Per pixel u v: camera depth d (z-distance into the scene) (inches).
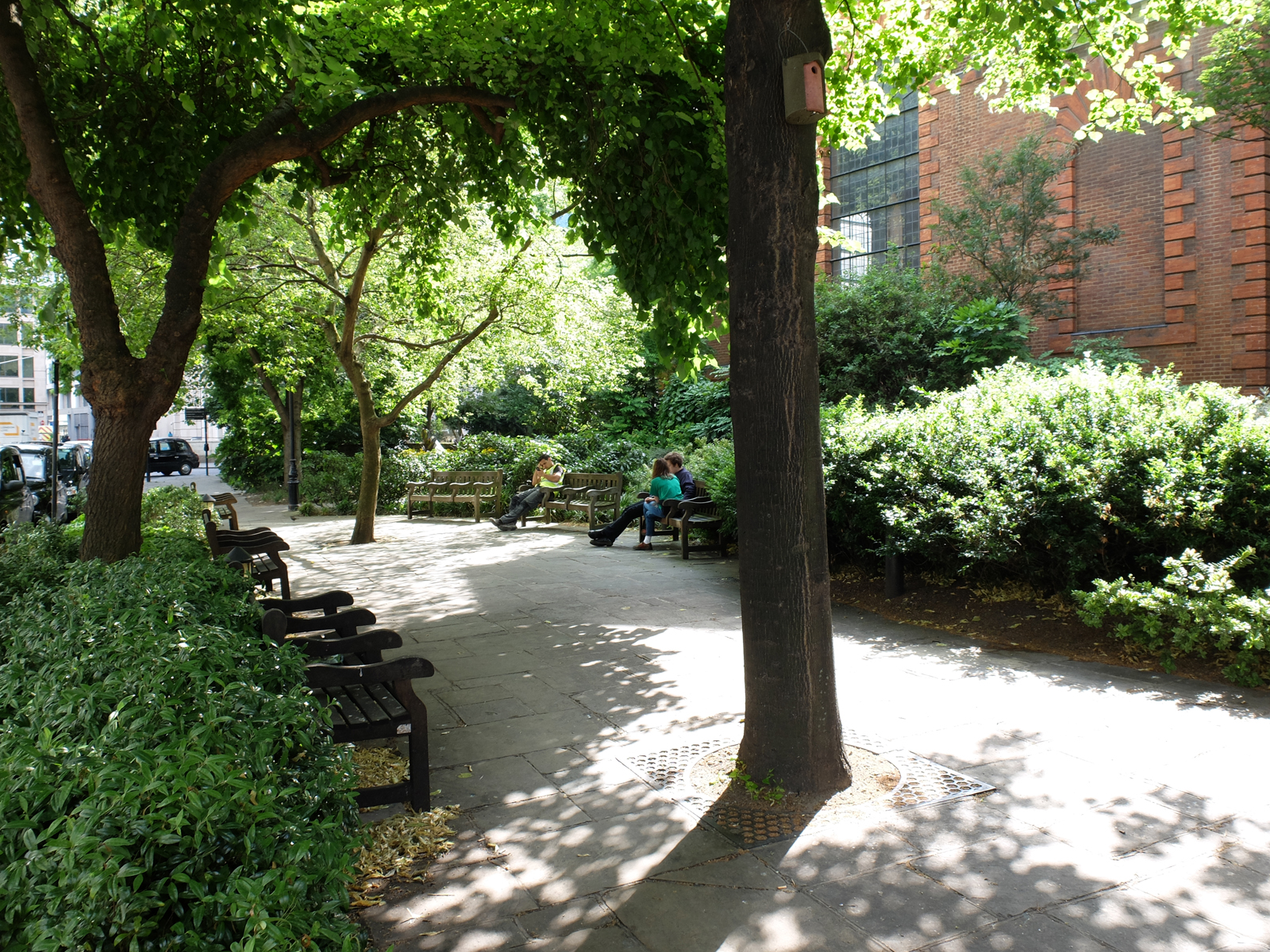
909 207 794.8
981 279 667.4
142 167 269.0
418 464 807.7
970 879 127.6
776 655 158.4
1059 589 278.8
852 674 232.1
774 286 154.5
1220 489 242.2
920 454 314.0
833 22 297.6
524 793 163.6
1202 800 150.9
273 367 731.4
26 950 60.8
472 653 273.6
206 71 266.1
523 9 235.5
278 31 202.7
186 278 225.5
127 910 62.3
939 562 322.0
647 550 499.2
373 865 135.7
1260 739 176.6
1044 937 113.0
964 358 597.6
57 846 64.4
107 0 264.5
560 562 459.5
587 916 121.1
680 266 257.9
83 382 219.1
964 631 275.7
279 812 81.5
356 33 239.1
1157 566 256.5
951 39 302.8
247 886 66.4
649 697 221.5
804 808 152.6
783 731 158.6
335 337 569.6
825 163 851.4
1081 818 145.7
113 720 85.5
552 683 237.1
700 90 247.8
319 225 527.8
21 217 279.4
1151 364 627.2
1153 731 183.2
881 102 316.2
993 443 299.7
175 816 70.1
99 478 218.4
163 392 223.6
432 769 176.9
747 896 125.0
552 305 546.9
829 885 127.4
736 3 154.3
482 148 289.9
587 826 149.0
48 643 129.0
